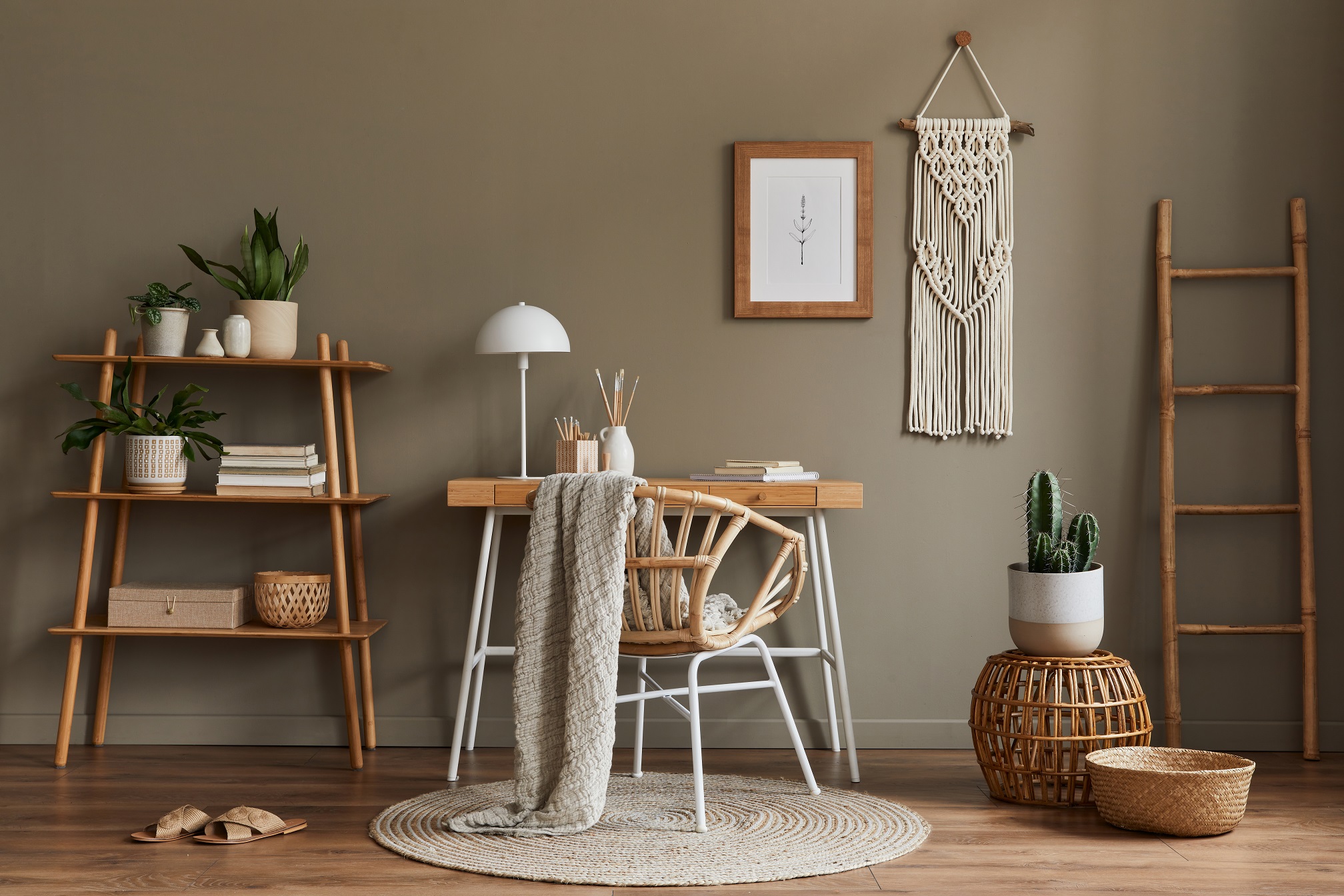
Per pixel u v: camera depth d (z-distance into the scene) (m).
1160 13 3.02
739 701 3.03
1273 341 3.01
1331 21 2.99
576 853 2.08
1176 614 3.00
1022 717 2.41
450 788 2.56
